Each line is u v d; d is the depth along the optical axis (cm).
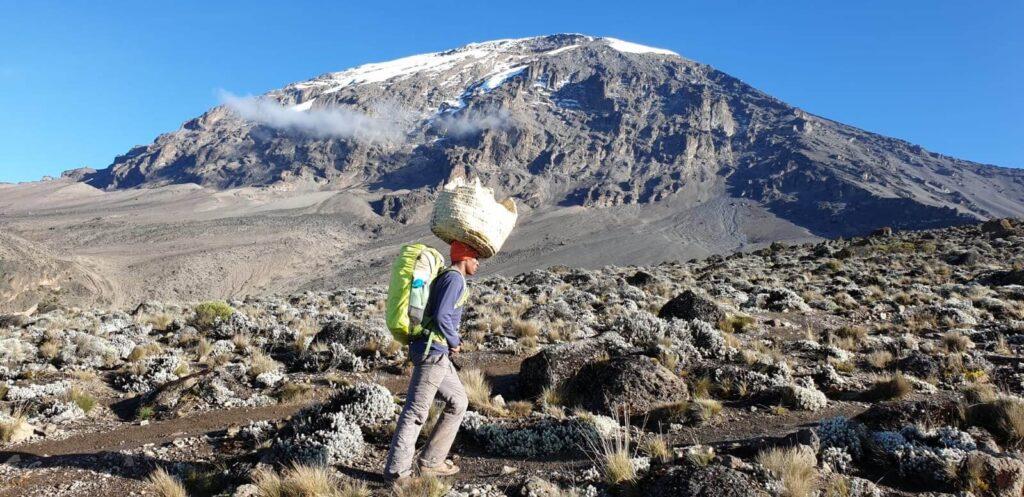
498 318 1576
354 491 493
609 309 1727
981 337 1227
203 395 908
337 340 1243
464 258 493
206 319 1603
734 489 423
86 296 16700
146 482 568
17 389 938
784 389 795
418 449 610
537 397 826
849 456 535
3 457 659
